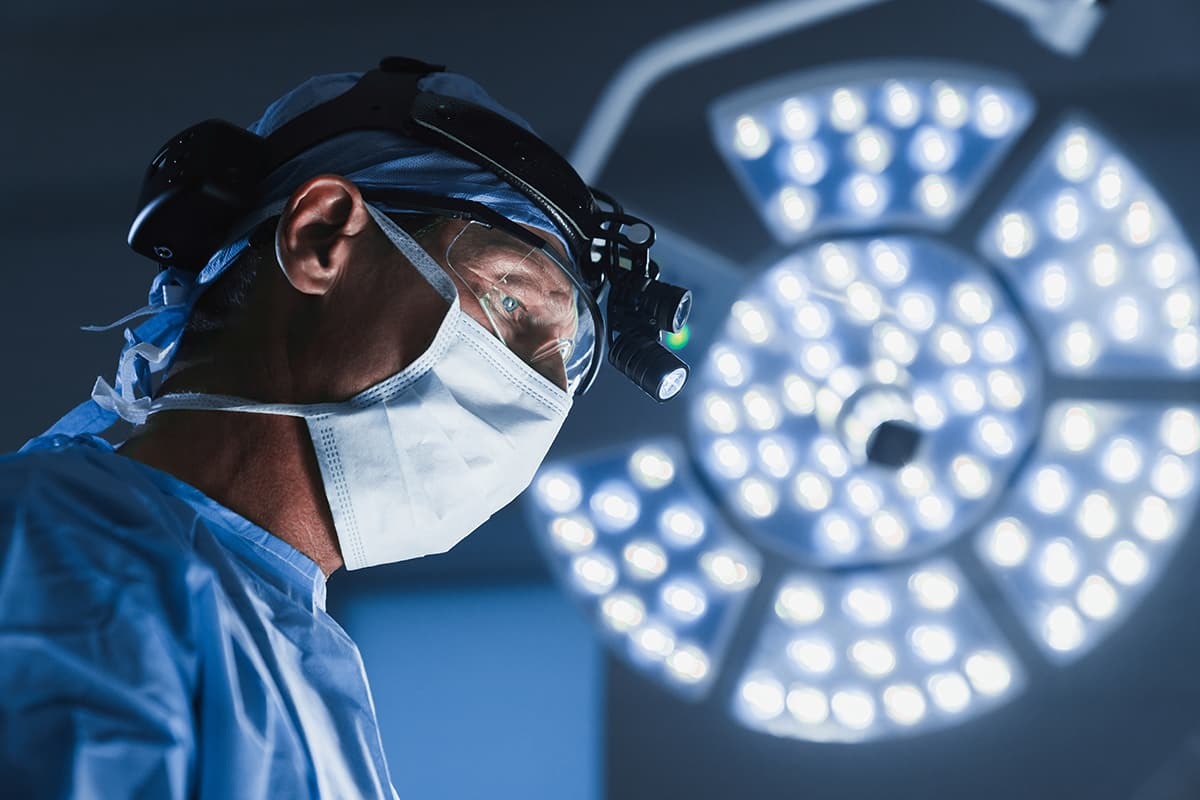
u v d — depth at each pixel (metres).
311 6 3.65
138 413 0.85
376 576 3.27
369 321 0.85
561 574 2.95
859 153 2.98
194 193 0.86
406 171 0.93
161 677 0.60
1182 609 2.93
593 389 3.07
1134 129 3.29
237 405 0.81
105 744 0.56
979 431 2.82
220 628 0.66
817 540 2.89
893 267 2.89
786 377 2.86
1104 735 2.93
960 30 3.41
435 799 3.07
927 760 2.98
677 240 2.96
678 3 3.55
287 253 0.83
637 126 3.45
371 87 0.97
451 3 3.61
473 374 0.90
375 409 0.84
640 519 2.96
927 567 2.88
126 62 3.66
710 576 2.93
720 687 2.94
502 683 3.16
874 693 2.87
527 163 0.97
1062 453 2.85
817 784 2.99
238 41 3.65
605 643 2.96
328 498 0.82
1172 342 2.84
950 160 2.96
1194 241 3.18
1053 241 2.91
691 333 2.90
